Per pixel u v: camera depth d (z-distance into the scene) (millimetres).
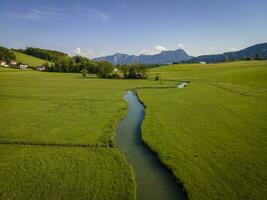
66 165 21828
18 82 91875
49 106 46375
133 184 18984
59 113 40781
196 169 21219
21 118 37094
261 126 33750
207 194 17609
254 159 23047
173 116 39812
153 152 25578
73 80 107688
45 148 25641
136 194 18094
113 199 17031
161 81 103062
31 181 18984
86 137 29156
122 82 99938
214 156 23828
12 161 22375
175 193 18312
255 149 25484
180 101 53688
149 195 18031
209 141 28000
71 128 32469
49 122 35125
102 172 20750
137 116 41781
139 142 28953
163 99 56656
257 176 19922
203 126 33906
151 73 153750
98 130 31953
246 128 32812
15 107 44906
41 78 115812
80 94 62625
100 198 17109
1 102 49406
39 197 16969
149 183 19688
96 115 40000
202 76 123625
